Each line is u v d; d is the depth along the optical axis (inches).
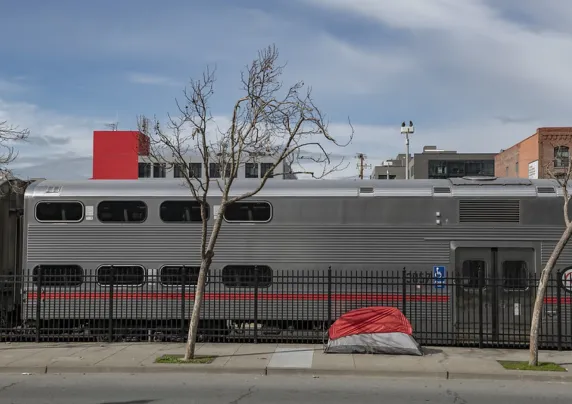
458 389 408.2
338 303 575.8
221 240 590.2
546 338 546.3
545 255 568.7
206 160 507.8
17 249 648.4
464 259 575.8
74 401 368.2
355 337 516.4
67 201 600.7
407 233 579.8
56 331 594.2
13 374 454.9
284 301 577.9
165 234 594.6
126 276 572.1
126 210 600.4
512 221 573.9
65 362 477.1
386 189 586.9
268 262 585.9
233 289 581.3
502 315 562.9
